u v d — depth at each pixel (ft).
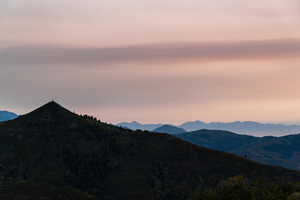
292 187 423.23
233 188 414.82
